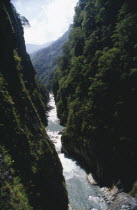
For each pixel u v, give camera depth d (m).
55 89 74.06
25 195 10.91
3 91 14.04
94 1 52.28
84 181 27.62
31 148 14.62
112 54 30.80
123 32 33.12
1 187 9.30
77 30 54.66
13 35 20.30
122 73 29.12
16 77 18.34
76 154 34.44
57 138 42.84
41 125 20.11
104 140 27.83
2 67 16.06
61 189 17.09
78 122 34.09
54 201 14.88
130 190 23.02
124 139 25.47
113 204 21.81
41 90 76.38
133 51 29.95
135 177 23.59
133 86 27.33
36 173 13.58
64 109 52.47
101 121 28.98
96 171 28.59
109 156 26.83
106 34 39.34
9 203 9.13
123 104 27.06
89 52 41.75
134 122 26.02
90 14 49.34
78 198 23.73
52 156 18.05
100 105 30.11
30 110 18.56
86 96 35.69
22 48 48.56
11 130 12.89
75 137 33.69
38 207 11.93
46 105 76.12
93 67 36.53
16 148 12.52
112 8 42.97
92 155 29.20
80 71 42.59
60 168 19.91
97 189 25.62
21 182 11.28
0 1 18.41
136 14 33.00
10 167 10.86
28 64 48.47
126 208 20.47
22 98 17.58
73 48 56.84
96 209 21.80
